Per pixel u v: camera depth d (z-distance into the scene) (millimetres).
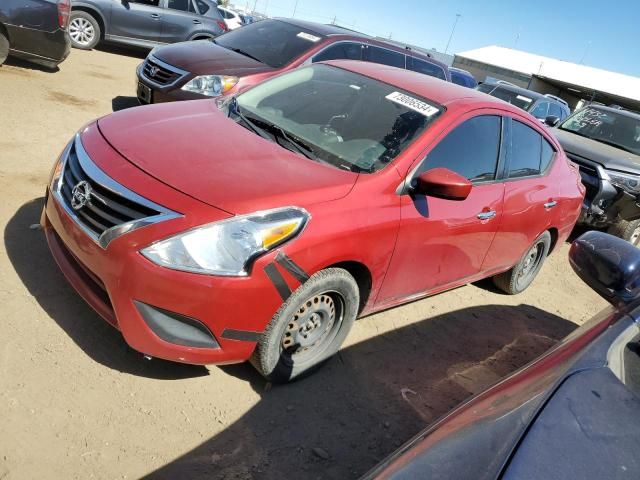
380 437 2982
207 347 2672
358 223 2951
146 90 6766
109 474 2352
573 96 45531
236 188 2723
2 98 6621
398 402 3303
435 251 3611
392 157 3324
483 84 13172
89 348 2996
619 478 1357
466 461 1409
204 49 7137
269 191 2760
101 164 2850
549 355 2072
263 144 3303
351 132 3521
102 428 2553
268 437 2773
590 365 1825
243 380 3105
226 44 7590
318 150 3365
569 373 1769
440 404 3398
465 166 3760
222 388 3002
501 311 5000
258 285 2605
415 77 4234
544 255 5301
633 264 2502
